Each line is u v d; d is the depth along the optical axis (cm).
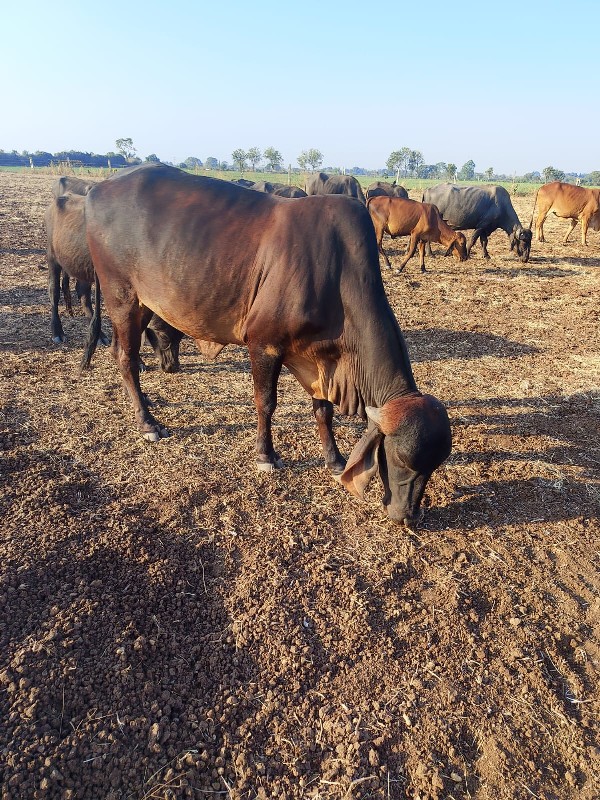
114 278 515
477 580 399
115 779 265
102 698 296
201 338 523
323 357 445
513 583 400
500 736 302
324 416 496
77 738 275
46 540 389
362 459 398
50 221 757
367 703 312
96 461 502
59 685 296
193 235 461
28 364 708
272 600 366
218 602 365
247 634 343
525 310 1061
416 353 829
